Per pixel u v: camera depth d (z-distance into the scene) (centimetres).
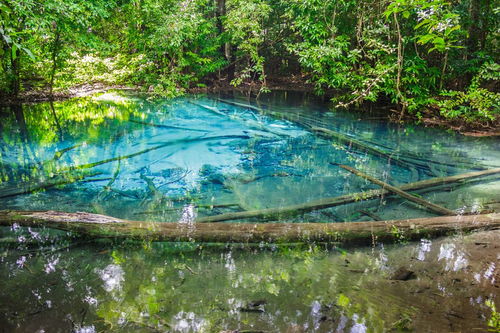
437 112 812
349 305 194
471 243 268
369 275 226
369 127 731
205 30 1148
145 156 503
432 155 530
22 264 236
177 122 729
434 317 183
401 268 234
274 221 311
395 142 611
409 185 390
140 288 210
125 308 191
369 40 785
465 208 338
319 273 229
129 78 1189
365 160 507
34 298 199
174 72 1123
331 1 827
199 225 279
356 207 342
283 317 184
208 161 487
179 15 1037
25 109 832
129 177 420
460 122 753
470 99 727
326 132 659
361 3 841
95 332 171
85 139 590
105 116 781
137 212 326
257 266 238
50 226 279
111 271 229
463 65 769
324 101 1048
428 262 241
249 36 1211
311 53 854
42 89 1047
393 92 789
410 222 288
